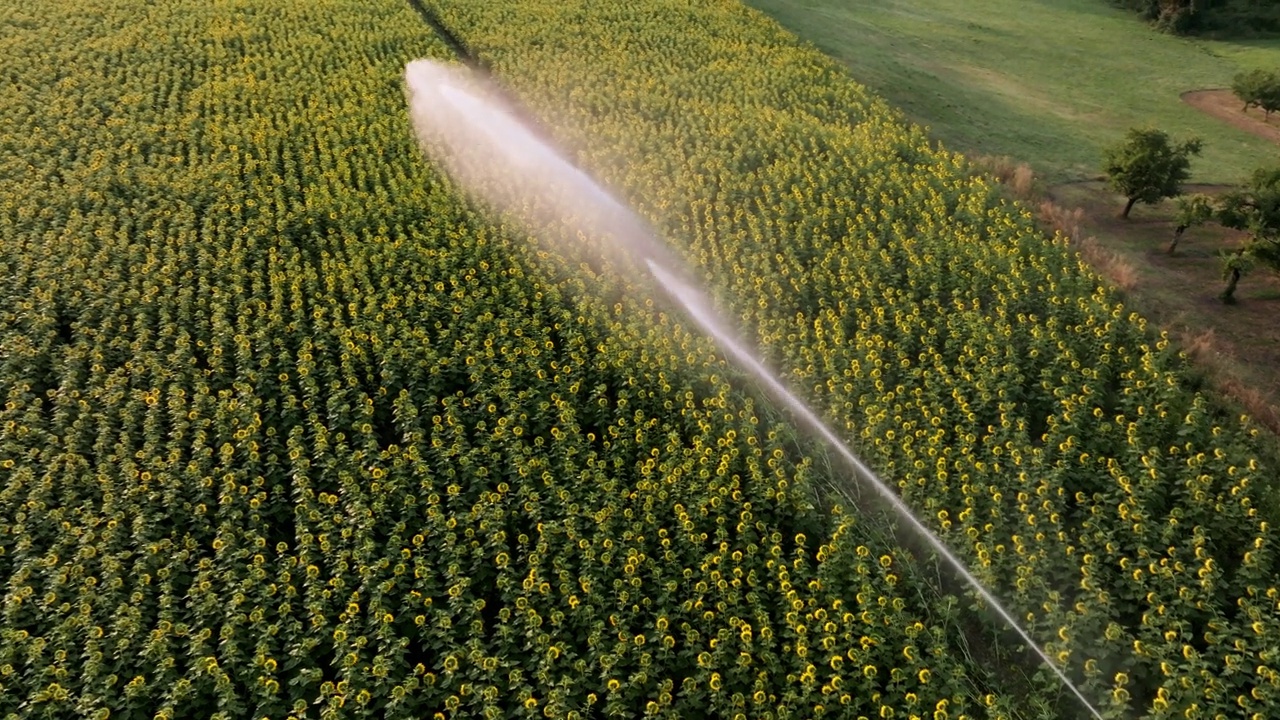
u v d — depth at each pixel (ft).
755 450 65.31
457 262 88.12
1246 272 88.17
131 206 95.25
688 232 94.63
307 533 57.67
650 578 56.80
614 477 64.28
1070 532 60.64
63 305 79.71
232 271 85.30
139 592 53.52
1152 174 101.50
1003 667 54.34
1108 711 49.08
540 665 50.65
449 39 148.05
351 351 73.87
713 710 49.34
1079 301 81.15
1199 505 59.93
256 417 66.80
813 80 133.90
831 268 88.79
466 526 59.52
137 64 125.59
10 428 65.31
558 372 73.26
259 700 49.24
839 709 49.34
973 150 123.54
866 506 64.54
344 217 94.43
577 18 153.38
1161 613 53.06
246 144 107.96
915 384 73.82
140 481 62.18
